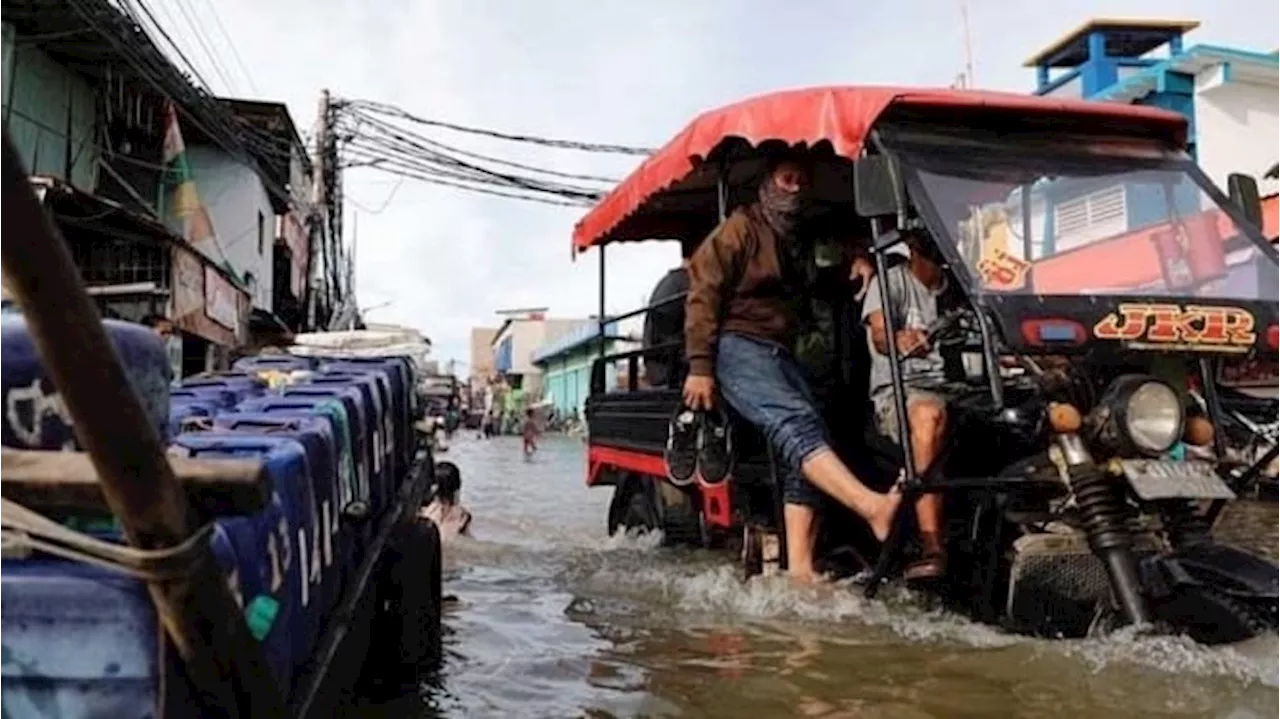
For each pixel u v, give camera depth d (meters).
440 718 3.45
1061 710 3.33
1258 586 3.82
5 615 1.59
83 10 13.02
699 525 6.91
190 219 18.16
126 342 1.72
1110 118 4.92
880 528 4.61
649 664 4.02
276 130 24.20
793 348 5.40
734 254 5.29
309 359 6.05
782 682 3.72
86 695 1.59
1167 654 3.74
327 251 24.42
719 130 5.38
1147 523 4.20
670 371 6.92
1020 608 4.20
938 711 3.36
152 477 1.42
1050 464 4.26
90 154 16.52
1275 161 15.45
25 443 1.70
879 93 4.67
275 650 2.09
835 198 6.17
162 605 1.54
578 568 6.48
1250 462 4.61
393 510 4.36
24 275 1.24
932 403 4.56
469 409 52.91
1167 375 4.39
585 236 8.44
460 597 5.52
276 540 2.15
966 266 4.37
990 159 4.67
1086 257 4.57
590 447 8.86
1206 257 4.74
